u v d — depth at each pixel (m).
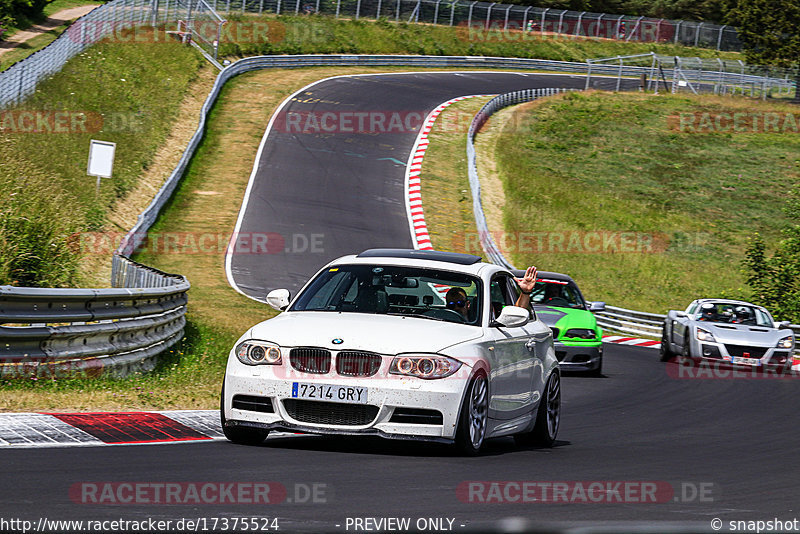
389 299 30.02
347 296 30.28
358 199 134.50
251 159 145.75
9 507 18.16
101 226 97.56
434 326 28.31
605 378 63.34
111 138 126.44
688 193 170.00
